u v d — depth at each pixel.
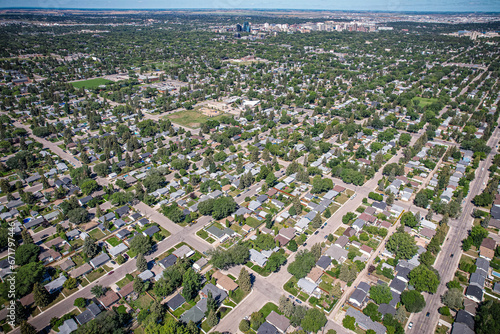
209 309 142.62
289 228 197.00
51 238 191.75
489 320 132.75
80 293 155.25
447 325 139.50
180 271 159.00
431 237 192.25
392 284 157.00
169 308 146.75
